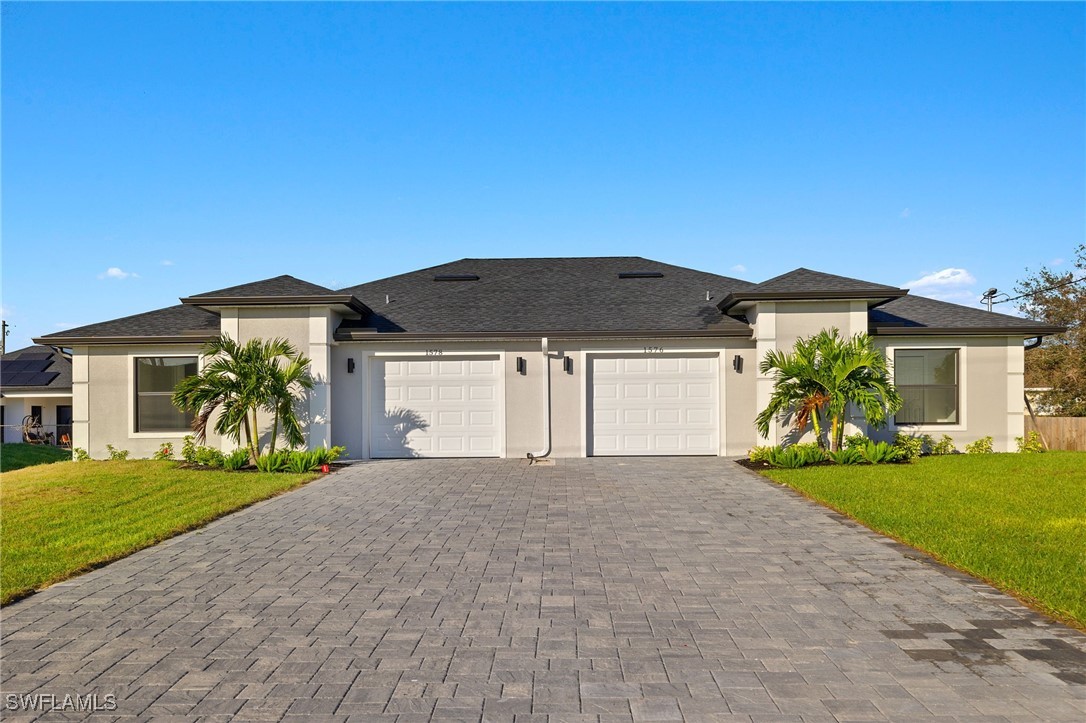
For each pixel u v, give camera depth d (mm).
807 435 15188
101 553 7395
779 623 5344
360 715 3936
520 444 15812
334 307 15438
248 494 10938
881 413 13773
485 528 8688
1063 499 10086
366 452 15727
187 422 16266
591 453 15836
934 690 4199
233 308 15211
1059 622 5328
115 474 13227
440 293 18547
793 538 8102
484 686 4293
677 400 15820
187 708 4023
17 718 3908
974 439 16141
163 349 16156
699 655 4746
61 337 15883
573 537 8203
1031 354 28594
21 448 25078
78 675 4465
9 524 8914
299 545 7867
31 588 6238
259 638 5082
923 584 6305
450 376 15938
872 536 8188
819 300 15070
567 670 4520
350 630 5234
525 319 16562
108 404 16172
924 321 16438
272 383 14188
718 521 9047
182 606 5793
